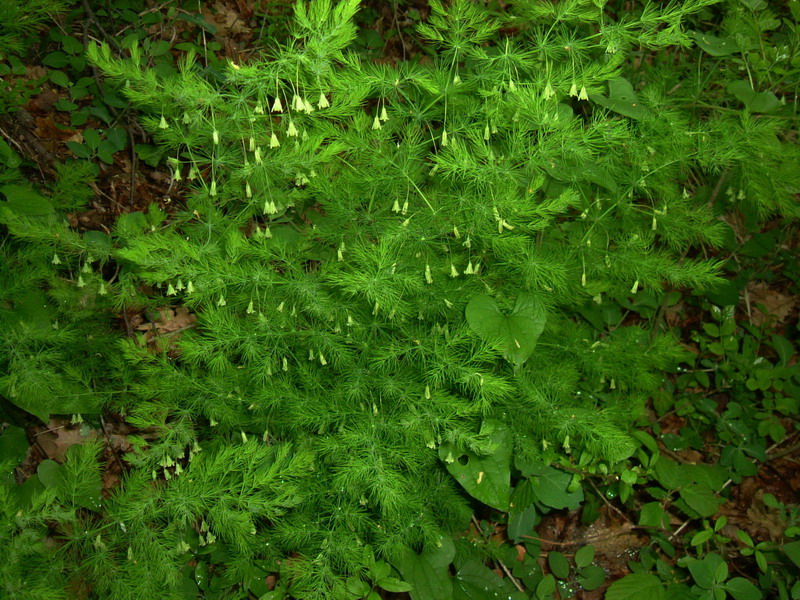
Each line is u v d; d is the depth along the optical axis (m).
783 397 0.67
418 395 0.45
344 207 0.47
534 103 0.41
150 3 0.67
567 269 0.49
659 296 0.62
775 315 0.72
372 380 0.46
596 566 0.55
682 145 0.48
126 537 0.43
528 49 0.46
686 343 0.71
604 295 0.60
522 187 0.48
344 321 0.47
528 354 0.40
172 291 0.44
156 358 0.47
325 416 0.45
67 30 0.61
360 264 0.44
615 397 0.56
